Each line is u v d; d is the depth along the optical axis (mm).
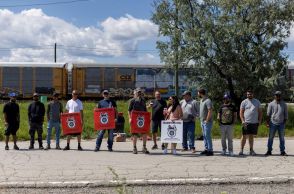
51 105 17938
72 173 12539
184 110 16719
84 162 14391
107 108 17234
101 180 11500
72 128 17625
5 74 45344
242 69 31516
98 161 14594
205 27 30859
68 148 17688
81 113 17781
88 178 11867
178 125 16281
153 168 13297
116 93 46125
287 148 18781
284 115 16078
